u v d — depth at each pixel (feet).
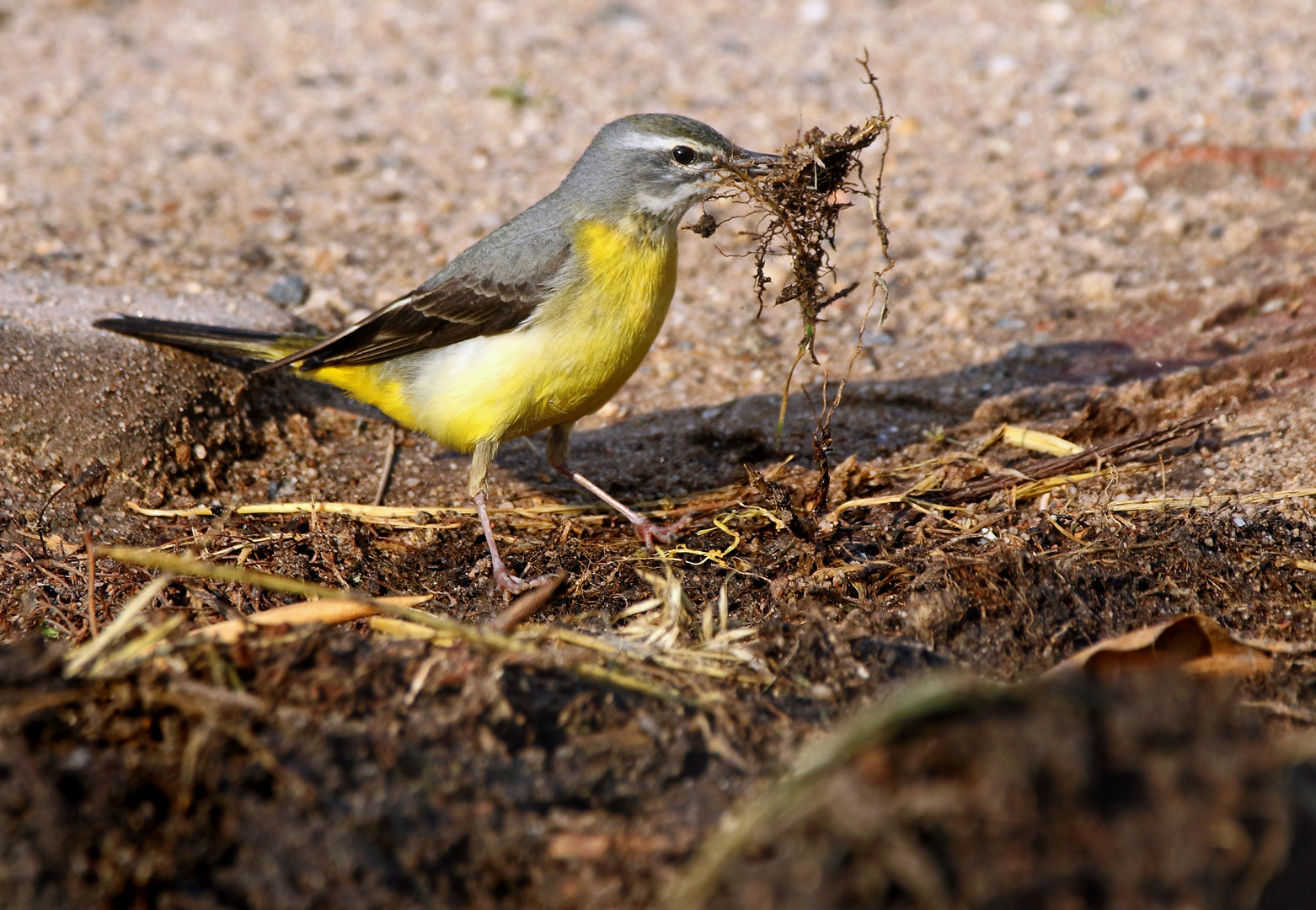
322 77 68.08
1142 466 35.96
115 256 48.65
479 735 21.68
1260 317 45.21
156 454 37.29
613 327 33.94
